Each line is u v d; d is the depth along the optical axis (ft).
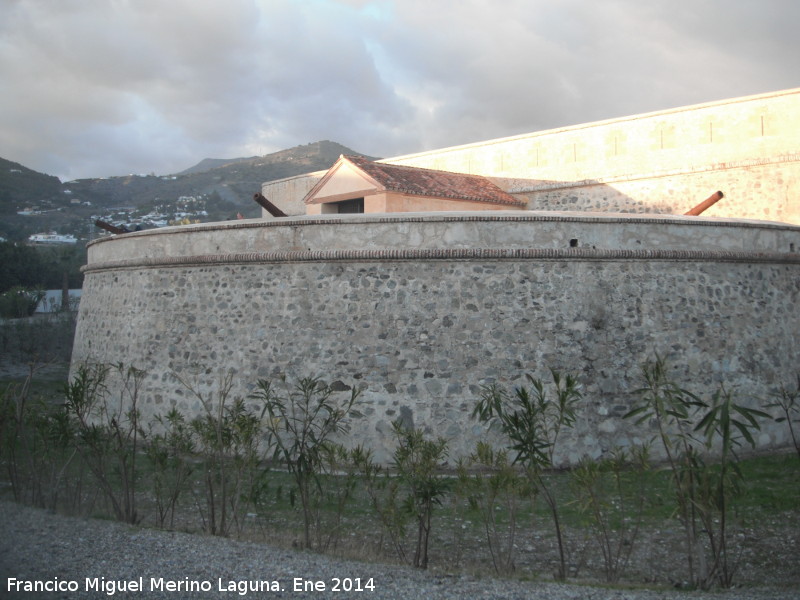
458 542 28.66
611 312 41.70
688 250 43.50
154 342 47.67
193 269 46.88
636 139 67.00
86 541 25.64
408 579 22.95
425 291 41.78
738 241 45.14
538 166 72.90
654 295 42.47
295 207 97.04
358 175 65.87
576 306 41.45
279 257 43.86
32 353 90.99
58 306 128.06
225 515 31.09
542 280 41.57
